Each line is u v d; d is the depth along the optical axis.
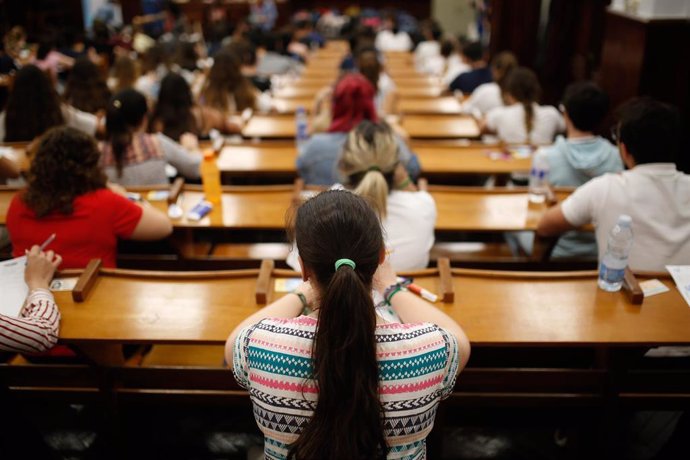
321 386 1.06
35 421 2.51
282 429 1.13
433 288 2.08
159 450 2.40
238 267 2.88
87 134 2.25
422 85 6.48
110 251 2.31
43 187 2.18
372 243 1.14
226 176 3.61
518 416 2.35
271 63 7.23
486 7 9.66
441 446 2.19
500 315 1.94
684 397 2.16
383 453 1.11
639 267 2.24
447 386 1.18
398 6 14.35
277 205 2.90
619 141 2.28
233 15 12.63
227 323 1.91
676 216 2.18
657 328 1.88
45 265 2.02
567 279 2.13
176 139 3.84
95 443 2.42
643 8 4.44
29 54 8.24
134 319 1.92
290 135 4.47
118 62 5.49
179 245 2.83
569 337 1.84
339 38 12.08
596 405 2.17
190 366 2.27
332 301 1.05
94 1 12.23
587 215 2.33
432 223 2.39
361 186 2.20
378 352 1.12
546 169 3.14
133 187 2.96
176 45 6.93
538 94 4.21
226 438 2.46
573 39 7.02
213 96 5.00
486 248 3.24
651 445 2.44
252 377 1.15
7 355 2.34
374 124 2.36
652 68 4.43
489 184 4.36
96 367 2.08
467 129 4.57
